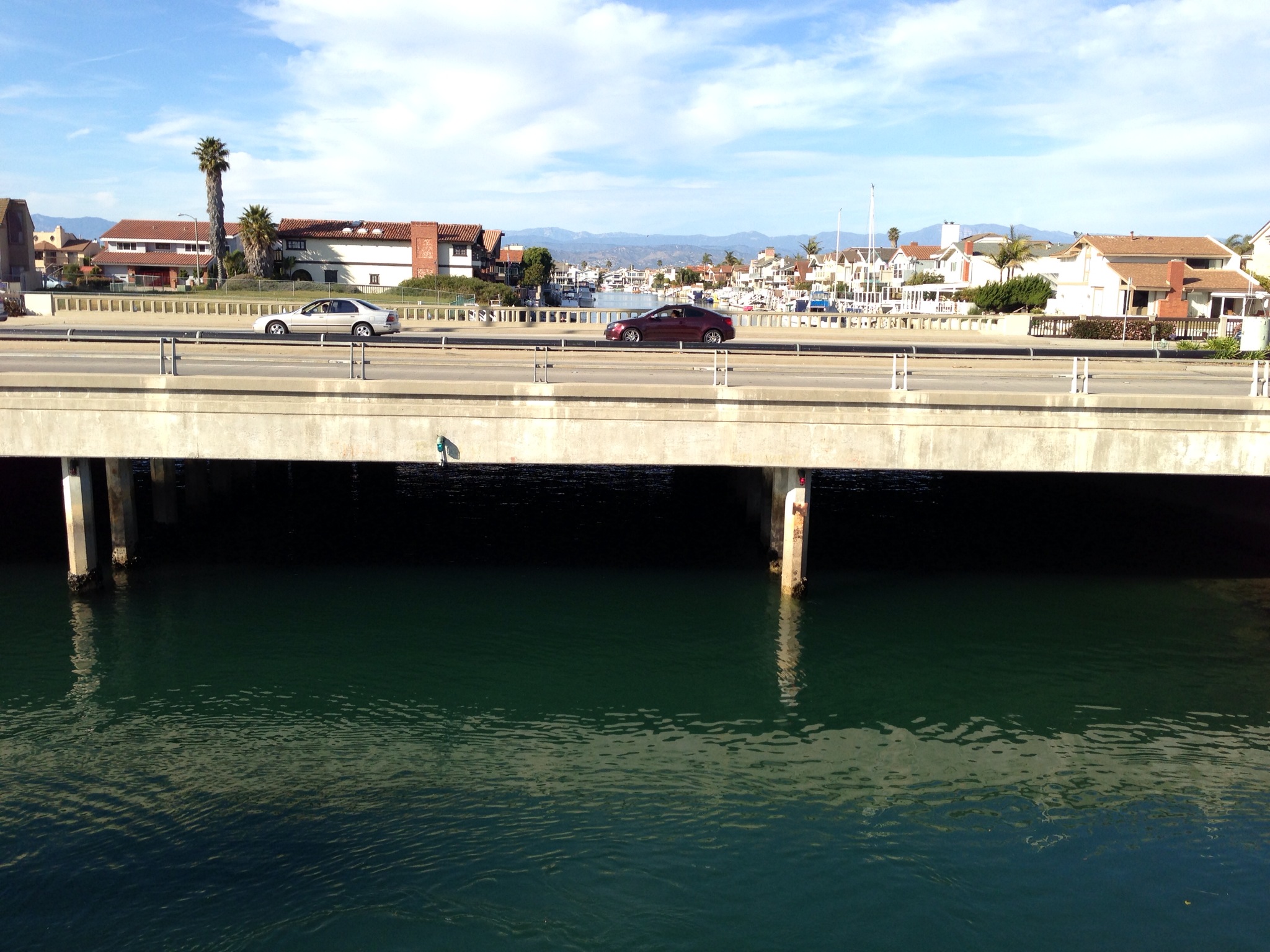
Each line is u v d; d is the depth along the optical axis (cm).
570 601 2258
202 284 8025
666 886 1223
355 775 1493
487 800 1425
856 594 2314
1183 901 1217
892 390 1953
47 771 1484
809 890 1223
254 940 1101
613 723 1686
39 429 1936
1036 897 1220
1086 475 3322
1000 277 9712
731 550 2681
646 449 1972
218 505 2994
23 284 7712
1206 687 1848
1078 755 1598
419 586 2338
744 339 4847
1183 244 7231
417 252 9250
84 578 2198
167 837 1309
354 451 1955
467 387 1925
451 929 1125
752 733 1659
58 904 1162
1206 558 2650
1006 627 2122
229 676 1844
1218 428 1931
